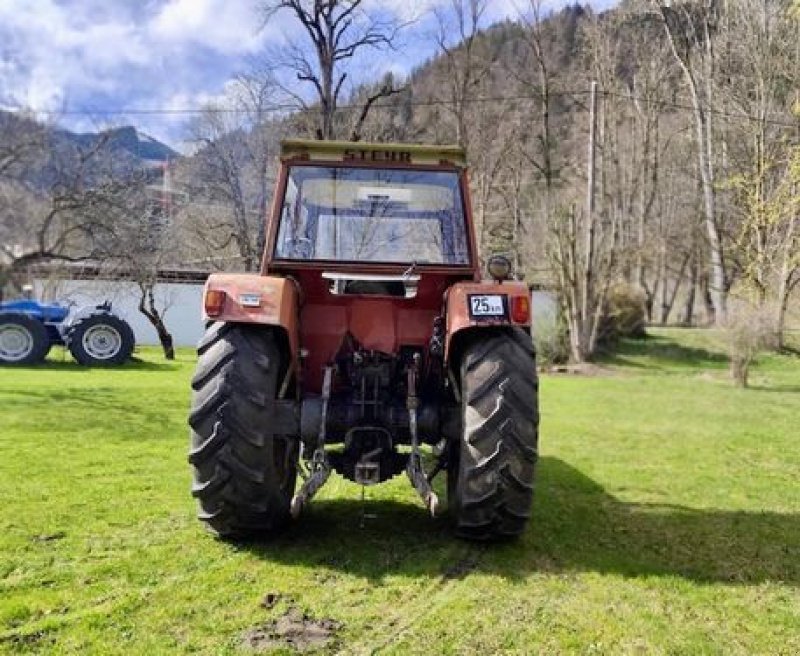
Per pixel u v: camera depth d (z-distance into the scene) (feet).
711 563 12.30
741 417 32.89
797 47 82.48
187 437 23.52
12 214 50.83
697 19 97.60
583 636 9.36
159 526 13.50
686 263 129.80
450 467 14.37
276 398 12.75
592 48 110.52
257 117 81.30
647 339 80.33
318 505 15.30
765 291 72.38
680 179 125.59
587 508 15.81
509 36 112.27
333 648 8.82
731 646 9.25
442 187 14.10
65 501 15.11
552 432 27.25
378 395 13.24
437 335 13.55
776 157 81.25
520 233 101.04
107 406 30.12
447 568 11.63
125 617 9.48
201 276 87.20
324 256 13.84
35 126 49.29
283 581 10.87
